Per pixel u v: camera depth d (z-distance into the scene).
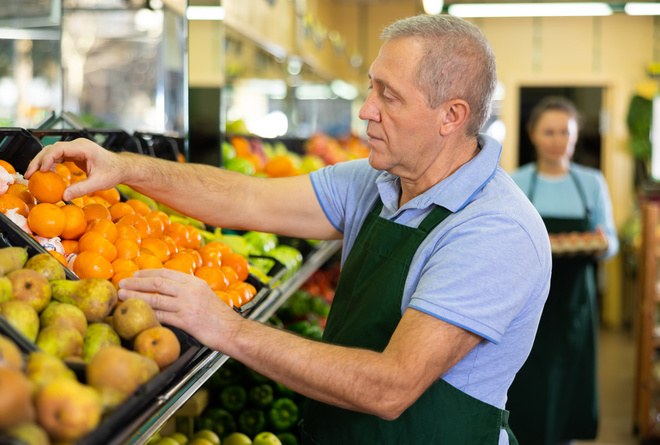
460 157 1.37
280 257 2.34
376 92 1.32
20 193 1.28
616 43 7.00
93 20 3.41
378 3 7.65
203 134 2.30
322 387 1.10
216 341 1.09
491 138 1.40
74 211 1.27
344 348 1.13
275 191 1.65
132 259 1.29
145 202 1.74
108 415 0.79
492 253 1.19
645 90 6.82
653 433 3.71
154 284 1.08
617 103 7.02
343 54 5.71
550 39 7.09
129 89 3.62
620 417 4.19
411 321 1.16
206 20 2.27
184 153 2.15
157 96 3.34
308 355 1.10
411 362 1.11
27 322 0.89
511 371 1.34
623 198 7.02
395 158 1.33
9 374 0.65
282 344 1.11
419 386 1.12
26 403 0.66
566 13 4.10
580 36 7.04
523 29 7.12
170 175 1.53
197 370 1.10
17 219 1.21
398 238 1.37
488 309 1.16
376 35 7.70
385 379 1.10
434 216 1.32
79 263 1.18
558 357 3.16
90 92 3.72
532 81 7.16
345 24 7.73
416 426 1.30
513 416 3.21
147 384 0.87
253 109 4.92
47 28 3.72
